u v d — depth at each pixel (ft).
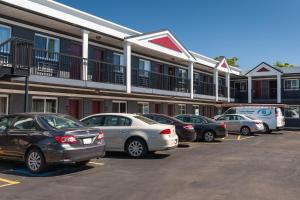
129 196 25.84
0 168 36.32
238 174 34.24
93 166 38.09
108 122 46.16
